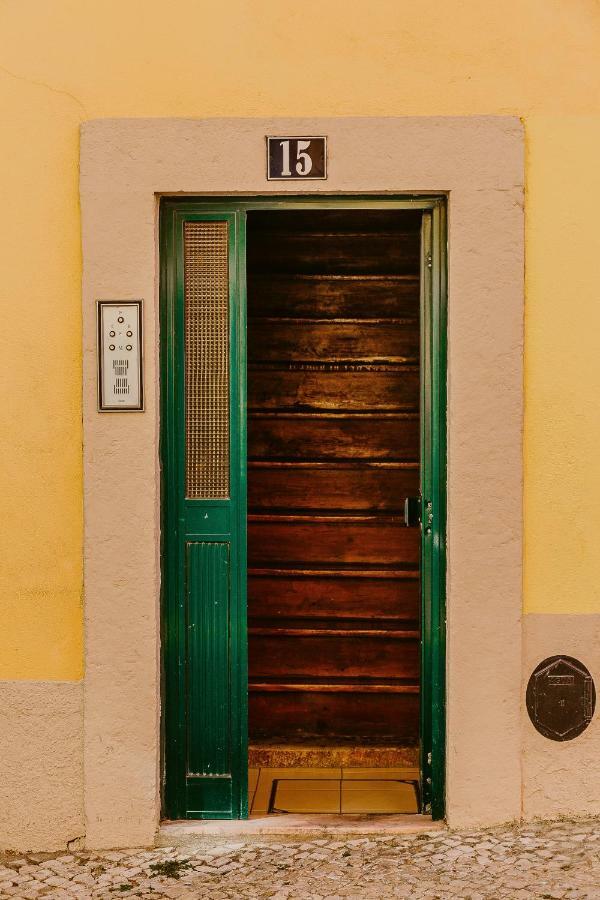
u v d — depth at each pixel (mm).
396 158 3768
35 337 3838
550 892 3328
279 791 4445
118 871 3641
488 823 3857
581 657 3846
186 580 3939
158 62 3783
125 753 3840
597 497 3832
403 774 4711
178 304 3902
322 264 5082
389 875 3510
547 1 3773
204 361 3924
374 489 5043
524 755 3855
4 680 3865
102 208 3781
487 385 3797
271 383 5066
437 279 3881
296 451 5078
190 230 3906
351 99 3779
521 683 3844
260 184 3777
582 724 3855
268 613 5035
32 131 3814
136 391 3801
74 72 3797
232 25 3777
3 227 3828
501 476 3803
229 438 3922
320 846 3787
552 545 3838
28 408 3842
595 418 3826
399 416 5039
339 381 5070
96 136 3771
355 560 5047
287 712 4980
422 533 3961
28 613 3865
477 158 3762
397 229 5023
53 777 3861
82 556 3854
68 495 3854
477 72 3773
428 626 3951
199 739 3979
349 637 4996
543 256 3801
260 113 3781
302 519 5027
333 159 3770
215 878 3551
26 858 3801
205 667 3961
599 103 3781
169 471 3916
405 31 3768
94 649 3828
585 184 3791
